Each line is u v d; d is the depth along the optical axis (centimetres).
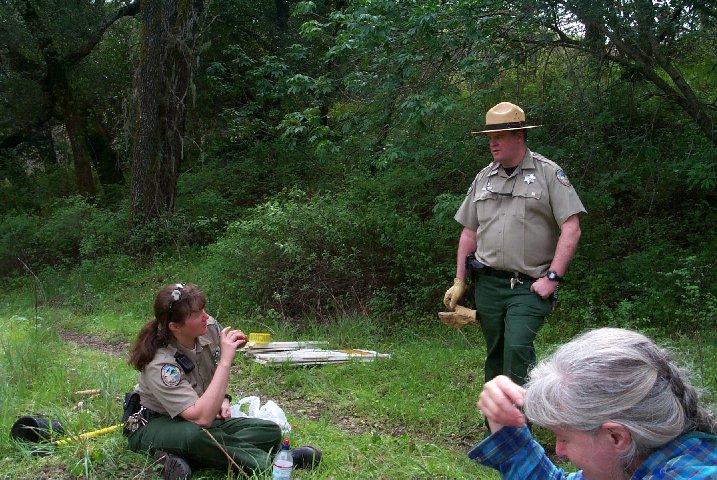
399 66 776
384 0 758
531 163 442
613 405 142
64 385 521
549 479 183
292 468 358
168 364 375
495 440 183
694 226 884
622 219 933
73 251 1437
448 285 832
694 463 140
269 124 1619
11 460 378
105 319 905
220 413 399
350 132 916
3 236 1492
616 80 891
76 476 355
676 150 895
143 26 1355
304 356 644
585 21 772
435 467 400
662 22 817
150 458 372
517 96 891
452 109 751
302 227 915
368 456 415
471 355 655
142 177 1360
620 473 148
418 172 969
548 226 440
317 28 870
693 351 599
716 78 993
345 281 884
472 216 468
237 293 890
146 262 1284
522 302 432
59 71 1814
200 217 1330
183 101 1385
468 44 781
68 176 2088
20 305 1088
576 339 159
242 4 1580
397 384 579
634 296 748
